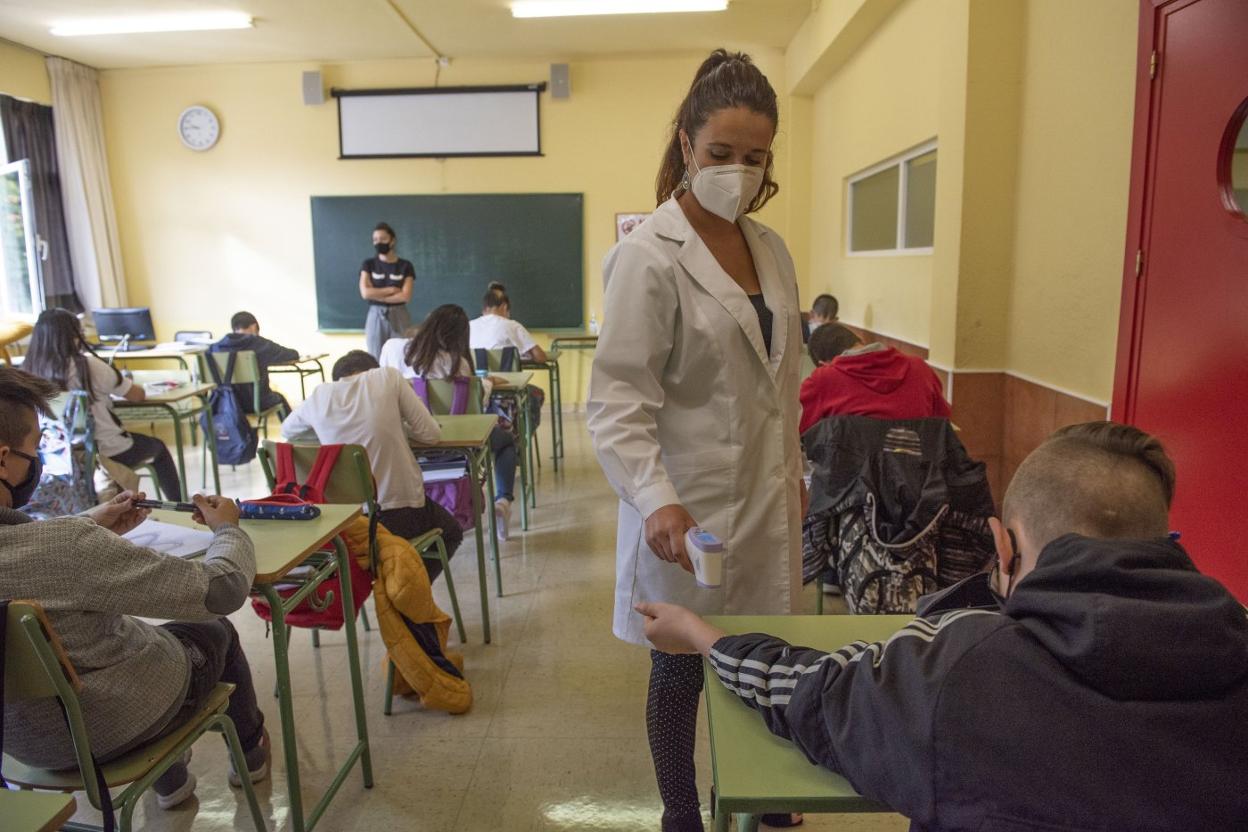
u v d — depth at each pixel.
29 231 5.68
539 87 6.71
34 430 1.34
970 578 1.02
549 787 1.96
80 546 1.25
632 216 6.88
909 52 4.34
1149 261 2.44
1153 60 2.40
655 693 1.41
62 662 1.15
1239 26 2.06
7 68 6.04
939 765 0.71
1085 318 2.86
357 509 1.90
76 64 6.58
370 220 6.94
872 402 2.45
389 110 6.79
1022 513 0.82
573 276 6.98
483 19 5.72
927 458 2.29
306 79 6.69
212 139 6.86
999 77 3.38
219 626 1.65
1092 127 2.80
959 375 3.56
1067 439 0.82
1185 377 2.29
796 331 1.41
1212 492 2.19
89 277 6.70
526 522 3.89
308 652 2.66
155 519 1.83
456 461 3.23
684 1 5.42
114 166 6.96
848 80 5.55
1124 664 0.67
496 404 4.22
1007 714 0.70
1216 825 0.65
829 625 1.17
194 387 4.39
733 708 0.97
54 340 3.43
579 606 3.00
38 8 5.34
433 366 3.57
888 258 4.90
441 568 2.70
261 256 7.02
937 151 3.79
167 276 7.08
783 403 1.38
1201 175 2.21
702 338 1.29
